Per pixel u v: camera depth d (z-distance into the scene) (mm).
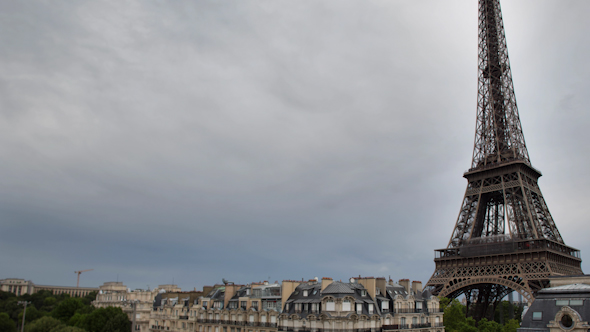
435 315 173500
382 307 157875
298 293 167250
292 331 152875
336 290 146875
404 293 170750
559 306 107188
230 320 185250
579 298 105812
